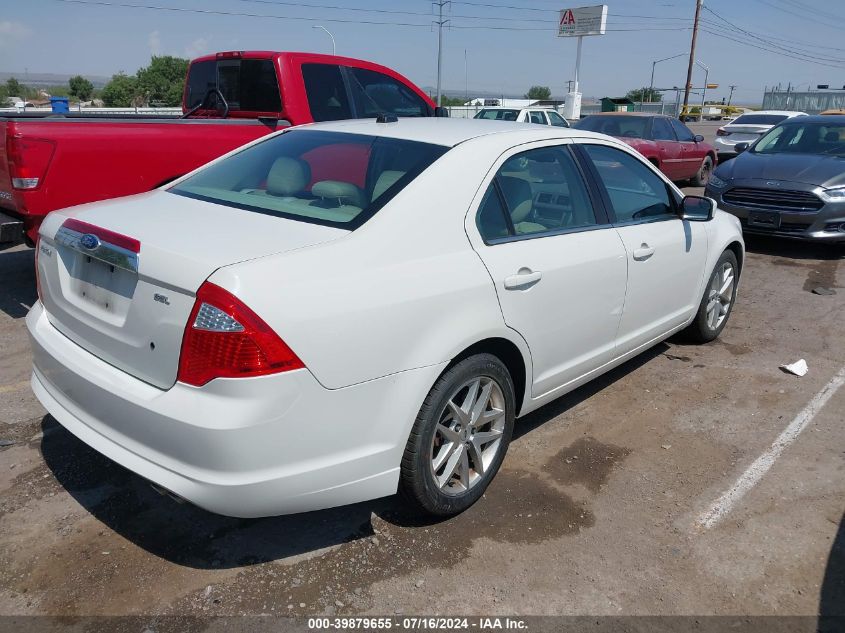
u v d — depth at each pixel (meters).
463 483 3.08
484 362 2.99
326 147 3.37
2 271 6.81
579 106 37.41
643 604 2.64
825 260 8.16
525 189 3.33
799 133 9.33
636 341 4.20
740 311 6.20
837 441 3.88
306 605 2.59
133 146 5.44
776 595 2.71
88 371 2.65
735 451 3.76
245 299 2.26
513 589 2.70
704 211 4.29
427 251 2.79
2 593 2.59
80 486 3.27
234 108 7.28
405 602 2.62
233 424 2.26
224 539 2.94
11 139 4.86
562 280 3.35
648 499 3.30
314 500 2.52
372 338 2.52
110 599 2.58
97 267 2.71
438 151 3.12
